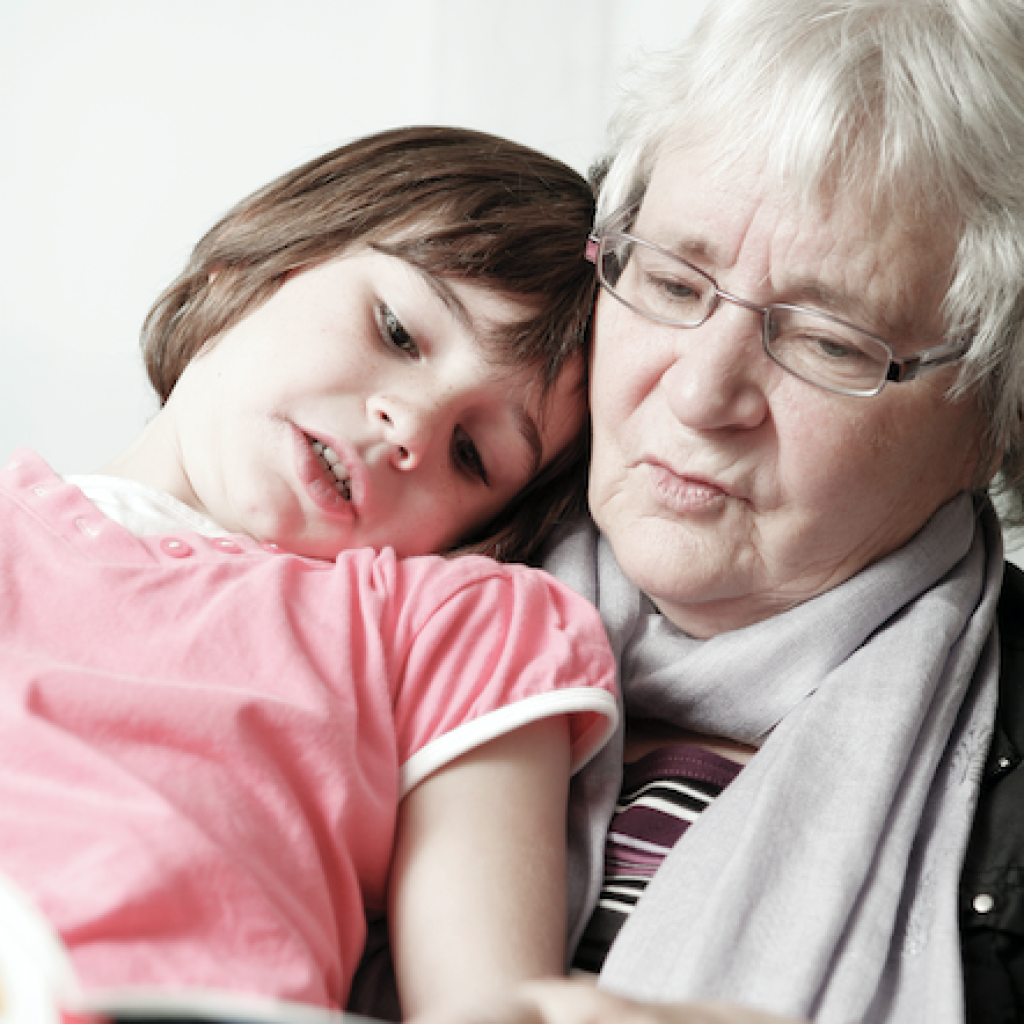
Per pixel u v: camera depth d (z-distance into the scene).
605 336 0.97
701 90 0.90
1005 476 1.08
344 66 1.92
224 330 1.12
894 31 0.84
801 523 0.90
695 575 0.93
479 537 1.19
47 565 0.84
